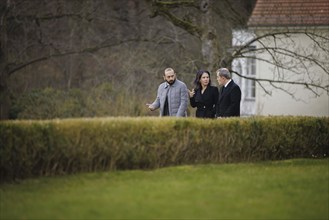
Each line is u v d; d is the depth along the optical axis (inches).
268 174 988.6
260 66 1959.9
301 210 784.3
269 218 750.5
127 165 1018.7
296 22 1884.8
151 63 2391.7
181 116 1185.4
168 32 2600.9
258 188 885.8
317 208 794.2
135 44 2677.2
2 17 1914.4
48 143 963.3
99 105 2381.9
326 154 1218.6
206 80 1217.4
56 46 2615.7
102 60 2687.0
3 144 936.9
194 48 2397.9
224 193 852.6
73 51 2556.6
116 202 803.4
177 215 753.0
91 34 2741.1
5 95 1932.8
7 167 941.8
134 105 2358.5
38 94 2445.9
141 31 2706.7
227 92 1191.6
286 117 1180.5
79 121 991.6
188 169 1015.6
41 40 2527.1
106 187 885.8
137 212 762.8
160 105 1209.4
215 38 1943.9
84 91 2507.4
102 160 1004.6
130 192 854.5
